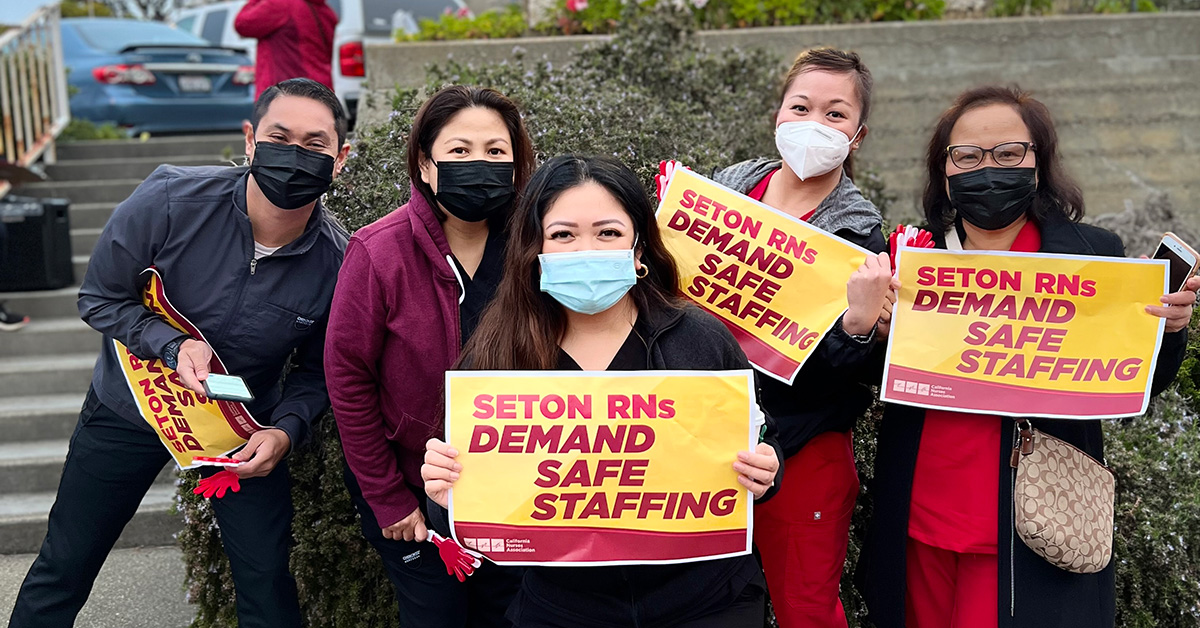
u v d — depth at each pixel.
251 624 3.02
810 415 2.86
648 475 2.27
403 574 2.89
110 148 9.04
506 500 2.26
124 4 24.44
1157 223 6.40
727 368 2.38
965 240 2.81
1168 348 2.66
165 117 10.21
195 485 3.50
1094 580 2.63
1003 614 2.57
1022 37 7.73
